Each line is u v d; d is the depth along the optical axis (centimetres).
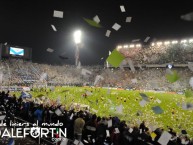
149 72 4944
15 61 5516
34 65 5650
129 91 3847
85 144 748
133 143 637
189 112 1938
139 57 5472
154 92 3816
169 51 5253
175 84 4178
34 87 3656
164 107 2208
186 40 5062
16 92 3253
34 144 873
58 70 5728
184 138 670
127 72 4859
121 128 706
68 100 2512
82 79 5259
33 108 1021
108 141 721
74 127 750
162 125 1481
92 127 728
